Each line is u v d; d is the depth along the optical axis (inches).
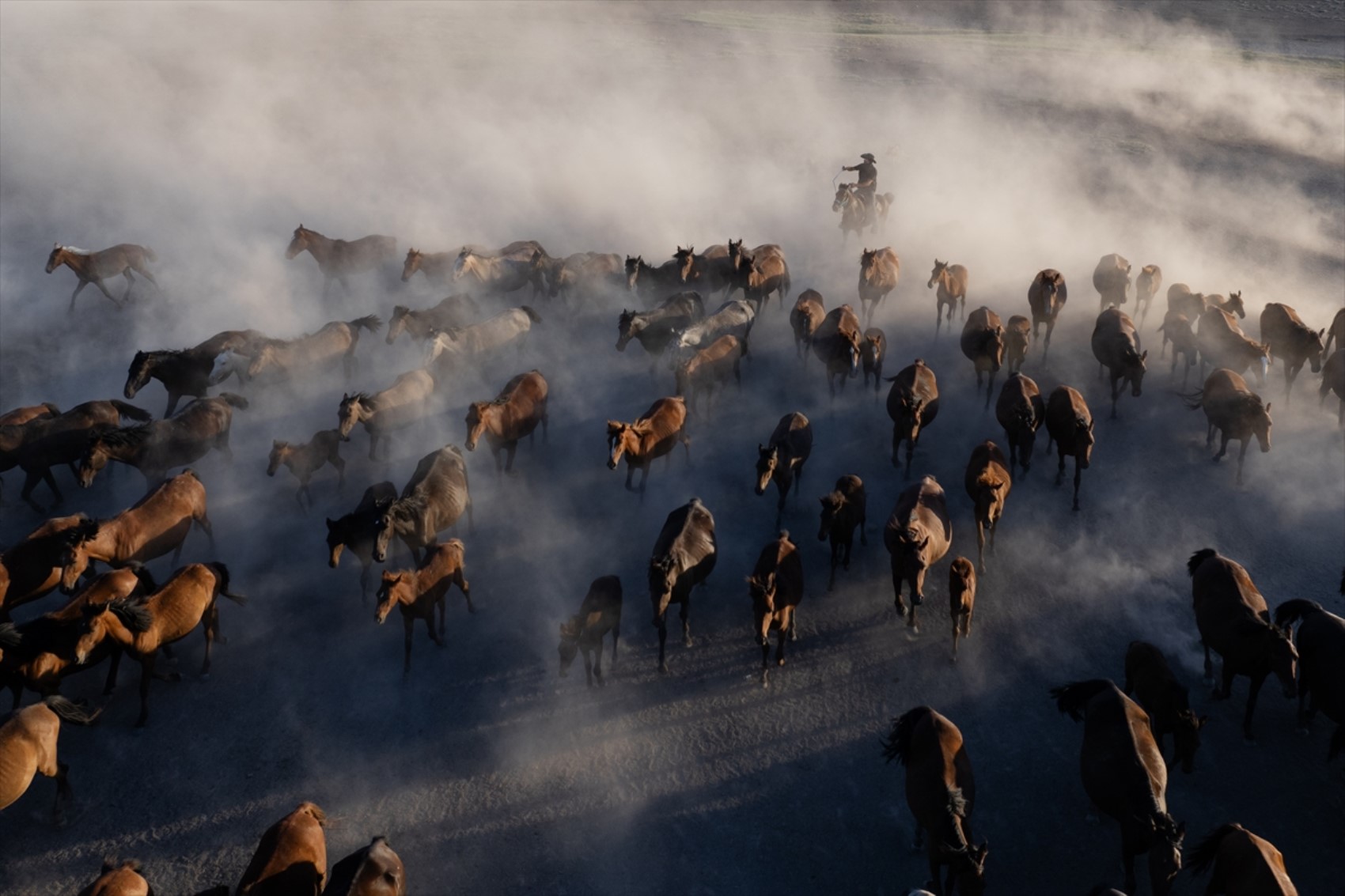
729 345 878.4
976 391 928.9
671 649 637.9
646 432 757.3
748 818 523.2
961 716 578.6
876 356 899.4
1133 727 474.3
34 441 751.1
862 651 629.6
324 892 437.1
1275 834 500.4
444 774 552.4
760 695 599.2
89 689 615.5
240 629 662.5
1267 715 573.0
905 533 606.2
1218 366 869.8
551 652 637.3
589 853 506.9
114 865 446.3
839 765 551.5
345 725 585.6
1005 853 499.2
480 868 500.7
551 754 564.1
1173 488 777.6
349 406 784.3
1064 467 789.2
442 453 725.3
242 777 552.7
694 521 644.7
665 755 561.0
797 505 771.4
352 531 658.8
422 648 645.3
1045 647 626.2
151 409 935.0
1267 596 658.8
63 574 603.8
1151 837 438.3
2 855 509.0
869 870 494.0
